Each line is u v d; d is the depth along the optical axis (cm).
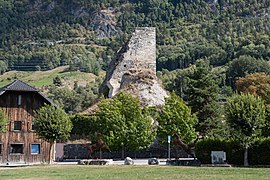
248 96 4847
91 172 3662
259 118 4691
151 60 8900
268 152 4622
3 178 3216
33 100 6362
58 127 5434
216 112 6631
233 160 4838
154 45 8962
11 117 6244
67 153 6750
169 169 3897
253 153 4706
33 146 6309
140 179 2905
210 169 3872
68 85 19250
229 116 4762
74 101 13312
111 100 6462
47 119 5431
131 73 8375
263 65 15362
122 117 5978
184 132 5838
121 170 3831
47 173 3662
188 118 5884
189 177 3027
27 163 6128
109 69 9181
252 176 3078
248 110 4691
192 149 5688
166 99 6206
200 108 6806
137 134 5972
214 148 4931
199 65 7125
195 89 6831
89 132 7125
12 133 6228
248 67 15188
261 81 10438
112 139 5909
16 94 6306
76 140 7138
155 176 3131
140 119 6047
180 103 5944
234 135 4834
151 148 6838
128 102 6084
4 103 6241
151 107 7162
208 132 6397
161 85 8656
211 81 6944
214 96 6869
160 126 5853
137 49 8888
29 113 6328
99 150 6306
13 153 6212
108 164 5012
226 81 15238
